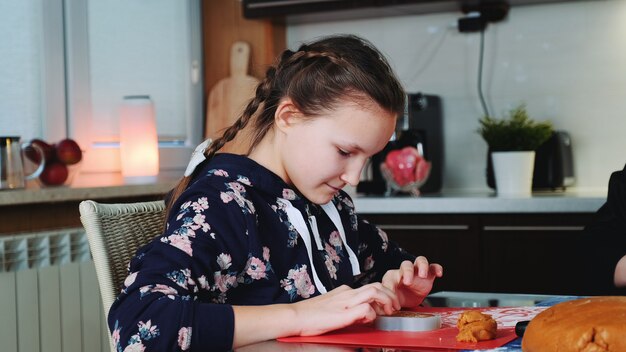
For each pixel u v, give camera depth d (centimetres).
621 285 179
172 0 326
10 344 224
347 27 340
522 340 89
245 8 325
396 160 294
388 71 116
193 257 105
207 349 98
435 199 275
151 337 97
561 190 301
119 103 299
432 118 319
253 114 127
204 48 341
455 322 108
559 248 261
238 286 115
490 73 319
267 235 118
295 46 347
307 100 112
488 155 303
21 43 263
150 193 271
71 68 279
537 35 312
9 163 229
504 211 266
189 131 333
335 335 100
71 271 244
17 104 262
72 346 244
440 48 326
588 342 79
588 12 305
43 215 246
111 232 132
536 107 313
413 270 123
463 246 273
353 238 140
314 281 120
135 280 101
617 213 186
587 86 306
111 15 297
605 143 304
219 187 115
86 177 287
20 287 227
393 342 95
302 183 116
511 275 268
